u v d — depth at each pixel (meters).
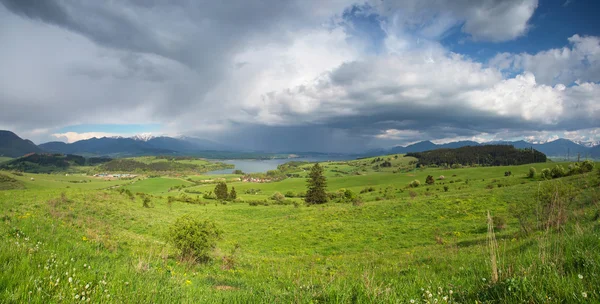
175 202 74.31
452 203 41.16
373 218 39.97
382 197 75.12
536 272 4.57
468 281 6.11
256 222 46.41
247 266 16.95
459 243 21.36
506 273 4.84
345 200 79.38
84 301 4.07
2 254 5.50
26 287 4.02
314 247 27.84
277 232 36.22
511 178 78.19
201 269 14.05
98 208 35.56
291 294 5.88
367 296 4.88
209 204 81.31
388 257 18.47
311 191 85.81
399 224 34.47
